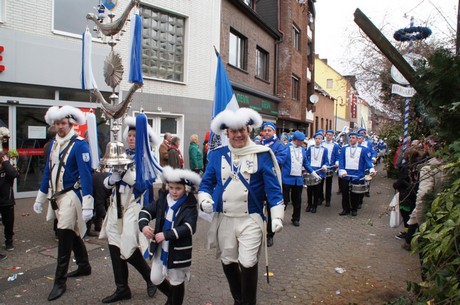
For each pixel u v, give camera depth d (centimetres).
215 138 436
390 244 646
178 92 1362
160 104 1290
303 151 786
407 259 563
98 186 646
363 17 282
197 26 1417
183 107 1372
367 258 569
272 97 2114
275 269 519
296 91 2544
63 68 1024
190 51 1396
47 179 439
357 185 873
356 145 886
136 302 405
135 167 392
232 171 343
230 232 344
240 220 342
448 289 237
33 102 980
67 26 1048
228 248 346
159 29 1312
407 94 862
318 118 3447
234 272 357
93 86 454
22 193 970
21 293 423
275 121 2239
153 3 1268
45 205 882
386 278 488
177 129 1381
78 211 426
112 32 443
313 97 2778
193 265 525
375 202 1097
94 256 550
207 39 1459
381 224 802
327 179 1024
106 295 422
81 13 1073
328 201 1030
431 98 269
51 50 998
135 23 393
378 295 436
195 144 1159
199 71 1437
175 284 350
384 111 1723
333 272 509
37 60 973
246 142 349
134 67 397
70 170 425
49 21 995
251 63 1894
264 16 2245
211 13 1468
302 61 2562
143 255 386
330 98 3831
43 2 980
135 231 391
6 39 918
